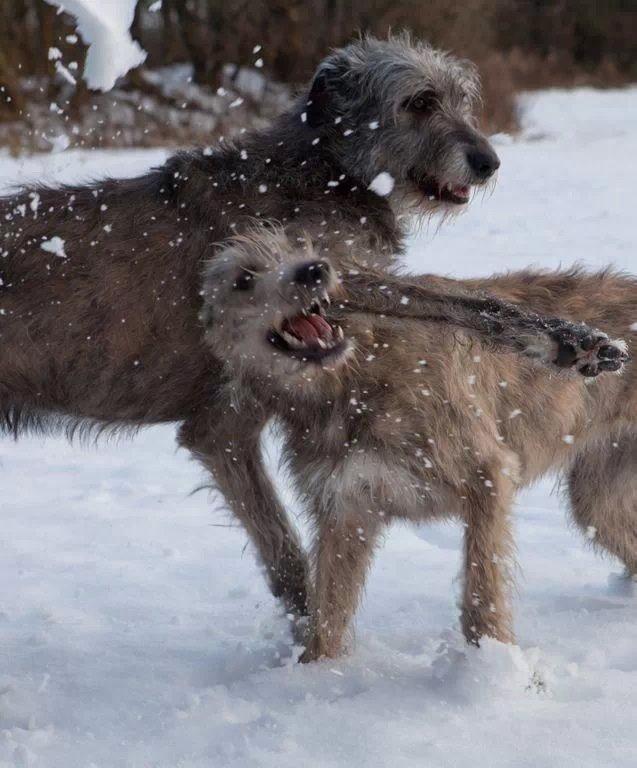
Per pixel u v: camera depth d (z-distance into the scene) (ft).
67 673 24.63
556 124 158.40
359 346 23.24
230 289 22.07
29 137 101.09
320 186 30.32
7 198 28.53
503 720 20.66
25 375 27.94
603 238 72.84
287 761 19.38
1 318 27.45
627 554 29.40
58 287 27.66
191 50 126.21
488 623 23.81
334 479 24.27
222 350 23.36
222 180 29.27
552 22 236.43
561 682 22.49
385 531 28.50
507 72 154.10
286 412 24.72
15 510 36.55
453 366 23.95
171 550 32.81
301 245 26.30
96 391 28.45
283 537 29.25
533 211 86.53
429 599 28.73
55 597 29.48
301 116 31.07
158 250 28.22
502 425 25.89
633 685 22.22
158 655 25.70
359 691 22.71
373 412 23.53
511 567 24.75
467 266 63.77
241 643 25.66
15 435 29.09
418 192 31.91
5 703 23.03
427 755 19.34
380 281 22.62
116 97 114.21
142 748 20.48
